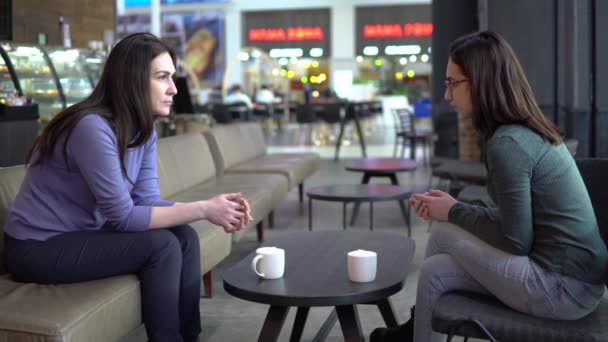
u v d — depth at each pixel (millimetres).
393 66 24000
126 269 2594
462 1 8781
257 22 24516
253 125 7758
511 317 2217
